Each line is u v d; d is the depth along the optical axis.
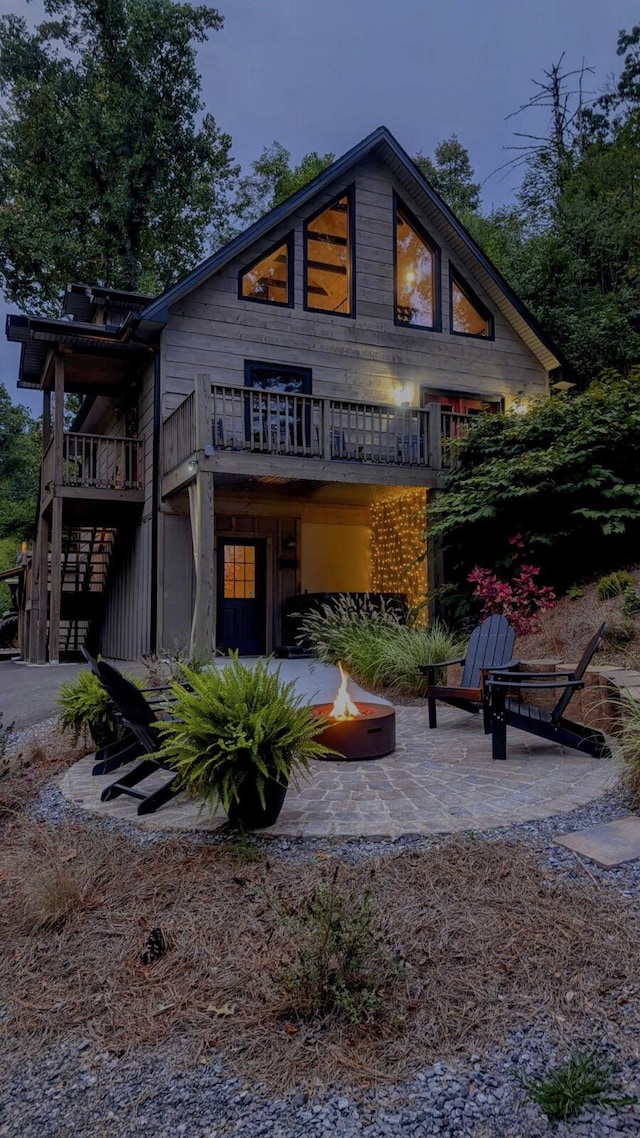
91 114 18.52
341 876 2.57
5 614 19.23
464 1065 1.71
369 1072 1.70
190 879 2.63
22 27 19.17
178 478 8.66
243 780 2.92
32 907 2.50
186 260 21.75
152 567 9.68
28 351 11.25
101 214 19.23
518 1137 1.51
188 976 2.09
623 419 8.23
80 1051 1.84
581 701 5.16
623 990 1.94
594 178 15.80
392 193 11.14
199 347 9.68
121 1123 1.60
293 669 7.76
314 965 1.94
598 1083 1.61
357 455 9.03
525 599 7.21
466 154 24.33
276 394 8.47
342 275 10.80
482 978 2.00
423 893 2.43
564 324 14.47
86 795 3.80
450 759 4.32
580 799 3.40
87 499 10.26
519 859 2.68
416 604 9.98
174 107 20.28
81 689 4.67
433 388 11.26
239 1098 1.65
